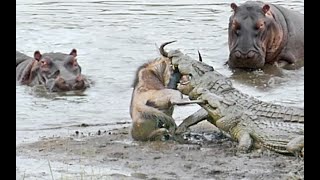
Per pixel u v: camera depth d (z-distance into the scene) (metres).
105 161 17.94
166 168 17.39
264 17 31.39
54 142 19.69
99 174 16.91
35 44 35.00
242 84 28.33
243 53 30.41
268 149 18.86
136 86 20.64
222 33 36.81
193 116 20.06
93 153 18.56
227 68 30.92
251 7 31.64
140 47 33.91
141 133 19.73
